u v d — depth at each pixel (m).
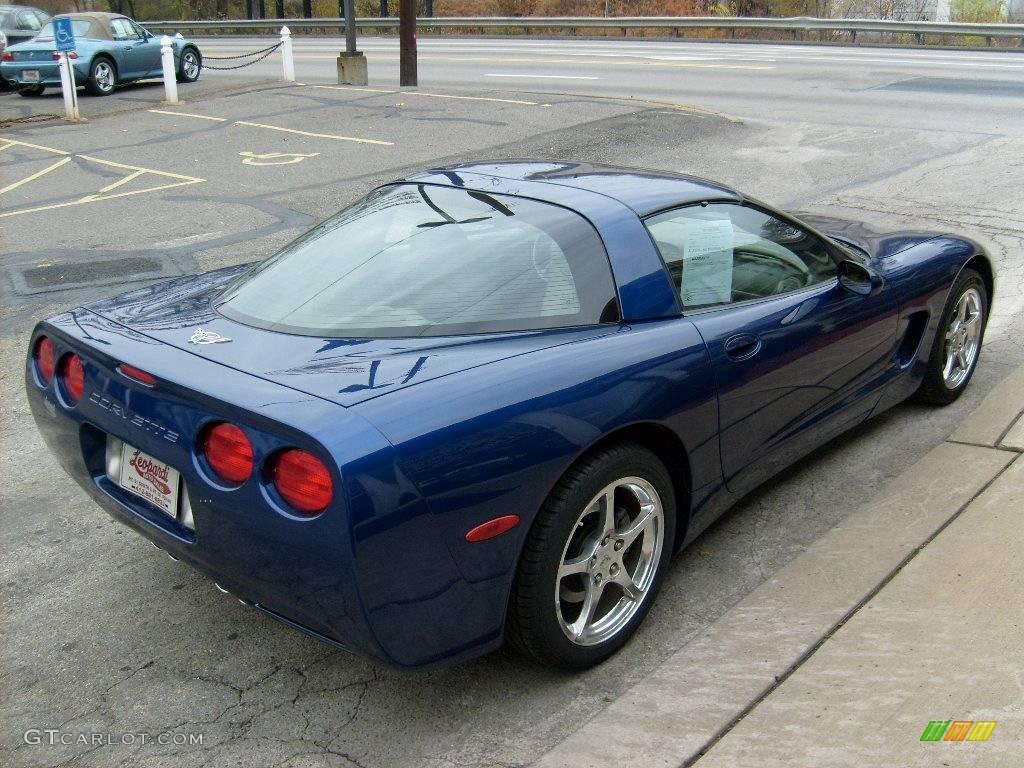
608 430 2.66
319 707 2.78
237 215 9.41
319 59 24.92
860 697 2.60
